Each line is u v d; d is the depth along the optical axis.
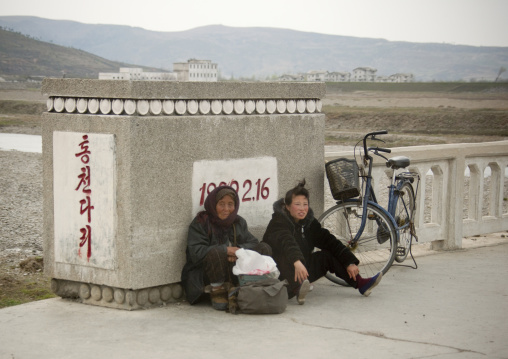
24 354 4.28
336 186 6.31
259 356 4.23
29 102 106.25
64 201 5.46
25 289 7.06
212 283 5.29
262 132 6.01
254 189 5.99
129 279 5.15
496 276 6.64
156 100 5.18
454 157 7.82
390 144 62.19
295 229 5.79
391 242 6.36
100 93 5.18
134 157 5.05
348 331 4.80
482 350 4.37
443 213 7.90
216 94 5.59
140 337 4.64
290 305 5.55
